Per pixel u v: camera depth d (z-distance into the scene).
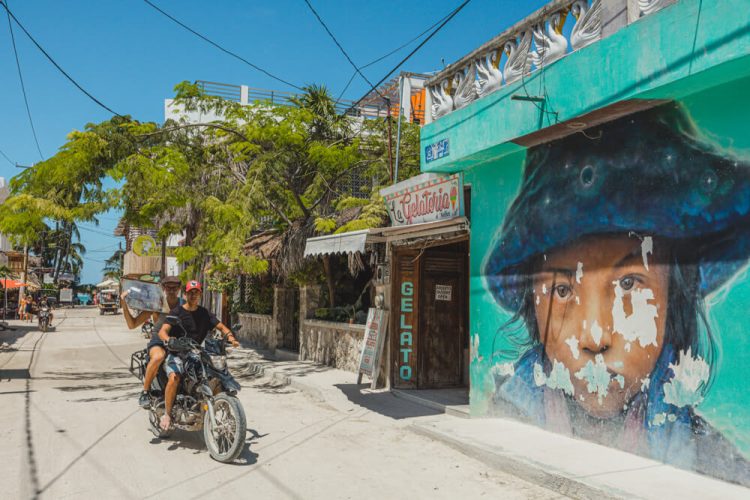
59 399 9.70
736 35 4.77
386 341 11.33
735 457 5.07
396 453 6.68
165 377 6.82
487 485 5.54
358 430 7.86
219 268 14.52
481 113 7.99
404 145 16.25
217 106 15.53
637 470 5.50
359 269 14.59
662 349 5.79
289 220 15.92
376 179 16.44
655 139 5.95
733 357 5.13
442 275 11.38
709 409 5.30
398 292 11.14
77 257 83.31
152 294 7.30
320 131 15.71
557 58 6.89
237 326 6.80
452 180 9.02
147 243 14.48
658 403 5.80
